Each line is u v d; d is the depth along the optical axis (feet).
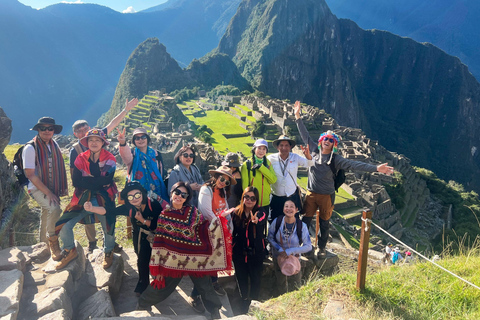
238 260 21.43
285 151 24.06
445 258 22.27
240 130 326.65
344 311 16.16
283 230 22.43
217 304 17.61
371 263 49.19
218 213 18.54
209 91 618.85
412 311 15.98
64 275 16.79
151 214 17.83
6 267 16.29
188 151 21.22
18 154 19.79
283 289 24.85
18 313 13.99
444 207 269.85
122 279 20.65
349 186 180.96
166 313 17.83
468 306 16.08
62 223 17.99
